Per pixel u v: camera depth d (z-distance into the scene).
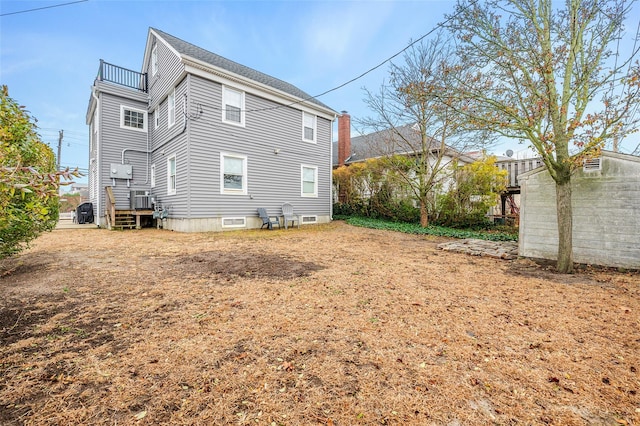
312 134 13.20
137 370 1.87
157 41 11.14
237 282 3.83
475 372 1.91
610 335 2.45
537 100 4.56
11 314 2.72
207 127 9.55
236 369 1.90
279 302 3.12
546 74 4.49
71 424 1.42
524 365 2.00
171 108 10.30
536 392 1.72
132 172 11.70
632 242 4.70
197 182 9.30
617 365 2.00
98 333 2.38
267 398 1.63
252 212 10.78
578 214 5.14
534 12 4.78
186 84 9.20
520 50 4.81
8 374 1.81
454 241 8.20
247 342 2.25
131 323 2.57
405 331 2.48
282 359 2.03
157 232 9.34
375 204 13.48
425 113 10.48
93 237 7.96
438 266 4.98
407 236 9.27
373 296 3.35
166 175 10.66
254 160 10.86
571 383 1.80
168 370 1.88
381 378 1.83
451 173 11.15
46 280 3.80
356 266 4.83
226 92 10.14
